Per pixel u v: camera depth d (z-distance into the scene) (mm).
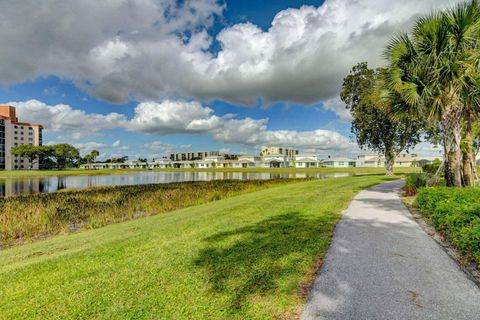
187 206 17078
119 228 10039
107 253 5816
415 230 6473
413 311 3156
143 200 18047
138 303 3641
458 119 10570
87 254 5832
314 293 3611
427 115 11883
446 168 10945
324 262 4602
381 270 4250
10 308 3803
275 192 16719
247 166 113125
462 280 3891
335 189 15586
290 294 3625
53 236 11430
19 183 44188
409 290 3633
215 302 3531
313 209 9211
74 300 3867
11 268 5633
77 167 146375
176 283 4121
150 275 4473
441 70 10391
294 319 3090
